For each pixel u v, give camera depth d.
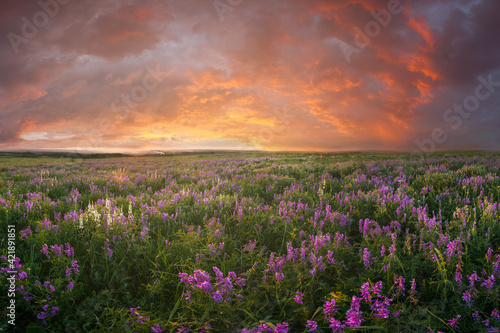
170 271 3.58
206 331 2.55
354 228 5.38
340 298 2.89
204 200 6.51
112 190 9.41
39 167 20.20
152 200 6.95
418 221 5.07
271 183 10.07
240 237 4.88
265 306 3.14
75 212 5.50
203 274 3.01
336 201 6.74
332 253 3.67
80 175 13.95
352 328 2.45
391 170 12.67
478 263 3.80
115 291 3.29
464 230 4.59
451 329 2.61
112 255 3.93
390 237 4.27
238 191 8.62
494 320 2.66
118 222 4.73
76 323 2.81
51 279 3.36
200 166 19.81
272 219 5.25
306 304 3.02
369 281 3.11
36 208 6.02
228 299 2.88
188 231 4.57
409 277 3.47
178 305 2.95
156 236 4.88
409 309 2.86
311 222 5.18
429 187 7.66
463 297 2.81
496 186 7.12
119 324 2.63
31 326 2.62
